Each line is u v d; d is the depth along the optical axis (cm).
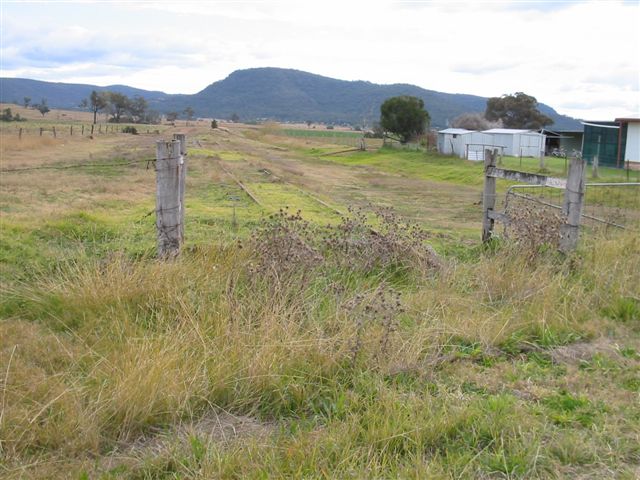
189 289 631
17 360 496
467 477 357
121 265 675
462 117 7469
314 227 955
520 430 400
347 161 5016
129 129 7525
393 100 6069
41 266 764
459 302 662
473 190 2617
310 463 363
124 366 466
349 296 632
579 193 816
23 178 1884
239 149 4528
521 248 795
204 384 452
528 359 547
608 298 682
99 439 398
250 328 536
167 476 365
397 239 808
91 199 1473
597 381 495
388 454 377
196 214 1206
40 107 15050
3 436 388
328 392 465
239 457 370
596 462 375
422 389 472
